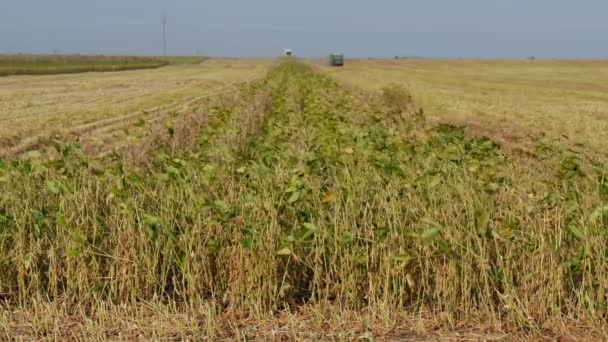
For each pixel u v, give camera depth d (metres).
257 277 5.50
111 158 7.75
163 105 26.80
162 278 5.63
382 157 6.85
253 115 14.97
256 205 5.79
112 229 5.85
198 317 5.41
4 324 5.13
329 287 5.68
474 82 47.72
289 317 5.37
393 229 5.52
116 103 26.86
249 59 132.38
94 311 5.51
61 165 6.50
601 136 16.86
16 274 5.79
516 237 5.45
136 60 109.19
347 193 5.95
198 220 5.68
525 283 5.35
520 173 7.45
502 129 18.06
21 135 16.09
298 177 6.06
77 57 110.56
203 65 100.12
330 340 5.07
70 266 5.64
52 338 5.07
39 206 6.14
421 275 5.51
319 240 5.61
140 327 5.20
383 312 5.29
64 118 20.30
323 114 14.04
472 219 5.42
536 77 57.50
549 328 5.21
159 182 6.24
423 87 38.06
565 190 6.11
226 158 7.34
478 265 5.39
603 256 5.27
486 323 5.27
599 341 5.00
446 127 9.09
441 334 5.15
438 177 5.69
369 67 80.56
